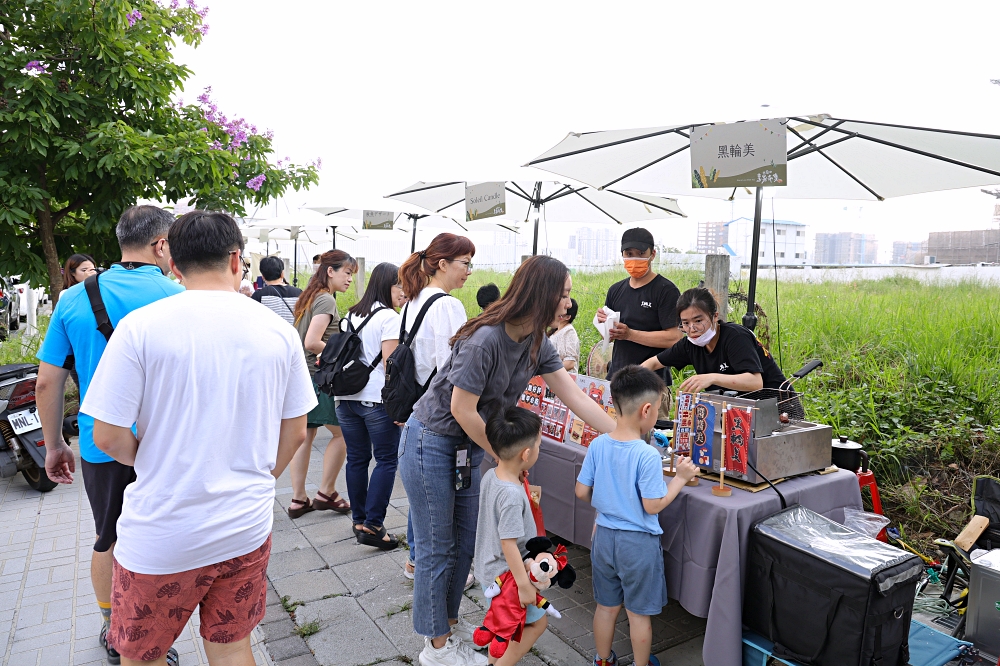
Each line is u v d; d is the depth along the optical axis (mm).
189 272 1769
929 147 3162
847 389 5039
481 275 12344
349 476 3643
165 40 6188
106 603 2525
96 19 5309
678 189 4133
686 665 2592
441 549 2473
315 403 1931
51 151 5426
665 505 2328
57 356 2373
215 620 1796
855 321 6277
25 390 4406
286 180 6895
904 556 2094
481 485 2457
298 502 4066
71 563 3441
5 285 6328
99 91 5652
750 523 2309
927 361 5082
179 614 1711
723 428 2484
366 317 3535
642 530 2367
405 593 3146
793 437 2541
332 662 2619
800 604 2150
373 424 3436
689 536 2400
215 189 5910
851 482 2697
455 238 3053
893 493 3920
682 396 2654
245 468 1734
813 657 2127
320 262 4305
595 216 6195
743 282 8250
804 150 3564
